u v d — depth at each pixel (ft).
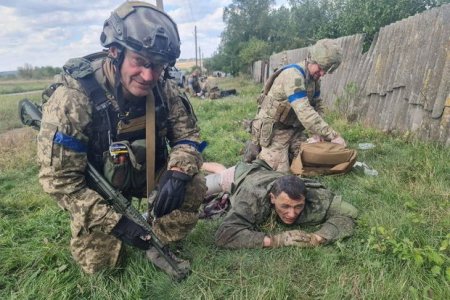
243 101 37.65
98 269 7.56
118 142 6.68
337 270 7.38
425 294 6.37
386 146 15.52
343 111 23.43
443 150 13.64
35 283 7.51
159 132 7.15
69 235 9.46
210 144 19.33
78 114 6.20
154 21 5.73
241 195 8.86
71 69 6.34
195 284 7.22
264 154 13.02
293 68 12.03
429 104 15.19
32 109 7.14
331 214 8.91
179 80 63.36
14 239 9.53
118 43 5.66
